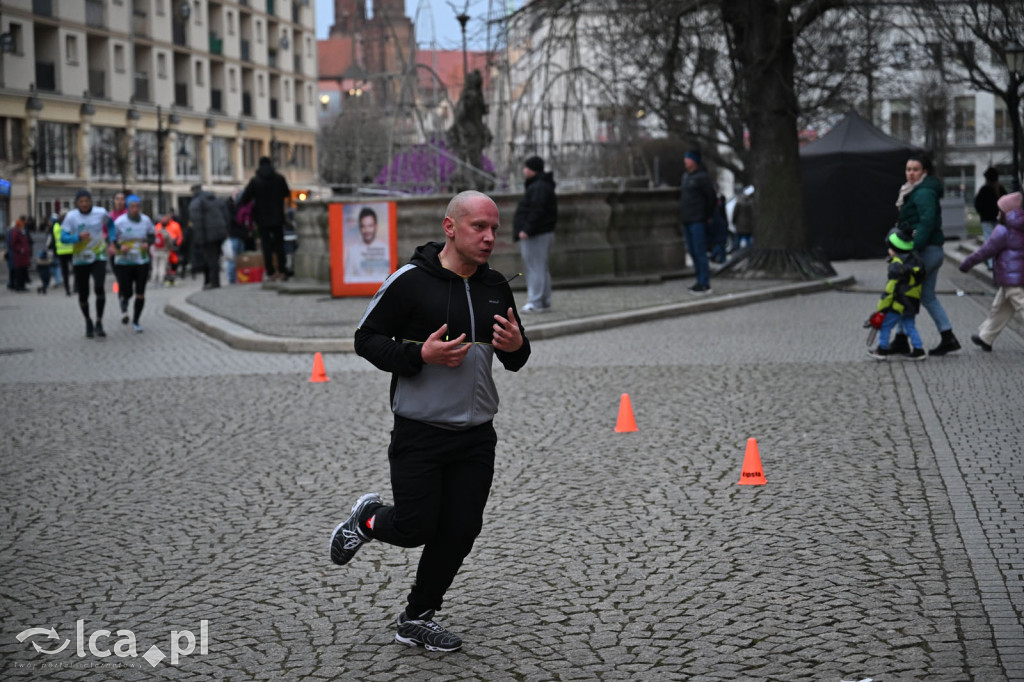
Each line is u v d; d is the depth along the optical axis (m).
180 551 7.74
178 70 78.38
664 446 10.51
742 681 5.38
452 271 5.90
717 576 6.88
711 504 8.48
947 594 6.38
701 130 47.00
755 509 8.30
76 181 65.38
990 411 11.34
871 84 40.34
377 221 24.31
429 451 5.85
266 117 91.00
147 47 73.50
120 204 21.34
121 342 19.59
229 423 12.14
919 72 68.19
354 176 28.77
